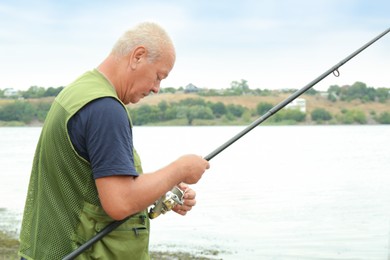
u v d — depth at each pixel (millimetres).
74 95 3117
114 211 3004
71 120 3068
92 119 3027
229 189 28141
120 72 3217
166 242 14609
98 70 3246
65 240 3164
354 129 103312
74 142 3074
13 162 43594
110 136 3012
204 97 98000
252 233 16516
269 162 45625
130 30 3229
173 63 3312
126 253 3215
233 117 98062
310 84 3969
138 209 3051
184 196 3523
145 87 3248
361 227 17875
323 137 89562
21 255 3309
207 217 19438
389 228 17500
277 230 17156
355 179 33125
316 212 21141
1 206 20297
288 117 104812
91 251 3166
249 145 70438
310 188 28906
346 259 13641
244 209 21656
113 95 3090
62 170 3133
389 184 30312
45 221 3197
